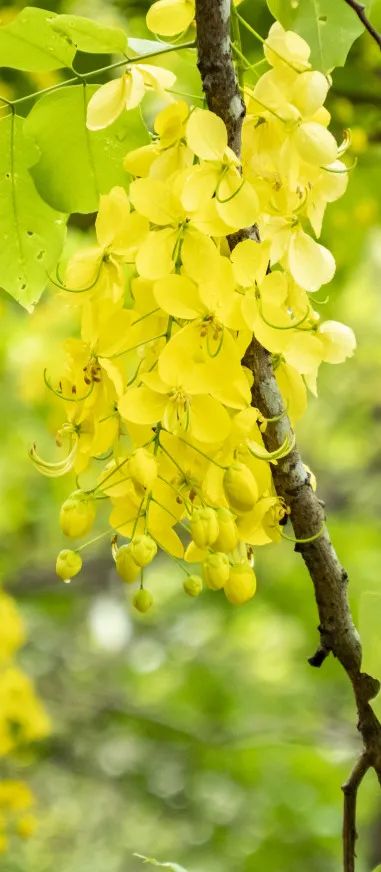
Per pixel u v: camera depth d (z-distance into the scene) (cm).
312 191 80
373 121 142
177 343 77
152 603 80
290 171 79
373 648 80
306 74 79
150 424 78
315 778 281
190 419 77
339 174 80
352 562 271
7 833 163
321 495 345
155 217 78
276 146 80
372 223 157
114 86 83
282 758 282
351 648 82
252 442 78
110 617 338
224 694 308
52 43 88
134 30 140
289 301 81
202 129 77
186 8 85
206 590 304
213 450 78
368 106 140
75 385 79
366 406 333
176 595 330
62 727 307
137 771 314
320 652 83
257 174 80
